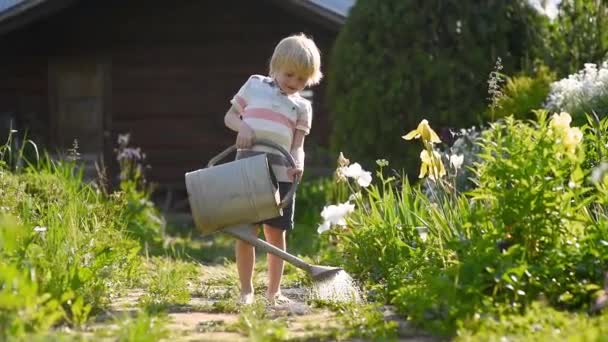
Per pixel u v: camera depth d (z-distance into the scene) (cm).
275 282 539
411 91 1180
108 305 486
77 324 412
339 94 1220
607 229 479
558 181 471
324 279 509
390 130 1177
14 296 359
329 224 600
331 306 498
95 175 1561
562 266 455
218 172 506
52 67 1575
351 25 1221
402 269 547
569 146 476
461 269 446
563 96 955
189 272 714
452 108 1178
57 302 394
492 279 445
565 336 368
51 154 1556
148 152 1564
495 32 1204
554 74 1107
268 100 536
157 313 457
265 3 1550
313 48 536
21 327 349
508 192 466
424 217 622
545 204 467
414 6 1195
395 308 484
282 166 536
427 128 559
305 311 490
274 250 508
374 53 1198
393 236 612
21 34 1566
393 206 655
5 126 1560
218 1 1555
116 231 686
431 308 429
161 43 1562
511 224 469
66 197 700
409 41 1194
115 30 1566
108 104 1563
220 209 503
